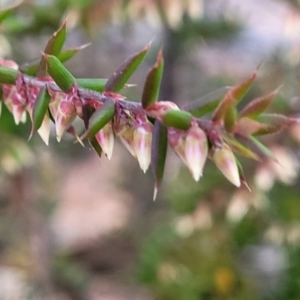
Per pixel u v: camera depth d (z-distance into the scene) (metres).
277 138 0.37
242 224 0.44
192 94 0.64
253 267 0.49
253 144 0.17
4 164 0.40
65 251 0.71
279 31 0.61
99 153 0.17
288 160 0.37
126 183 0.85
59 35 0.18
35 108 0.17
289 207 0.42
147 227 0.69
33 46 0.49
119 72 0.17
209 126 0.16
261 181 0.38
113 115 0.17
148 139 0.17
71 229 0.84
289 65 0.46
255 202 0.39
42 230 0.56
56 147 0.61
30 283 0.55
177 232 0.46
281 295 0.45
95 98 0.17
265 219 0.43
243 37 0.62
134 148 0.17
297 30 0.41
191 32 0.56
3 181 0.50
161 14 0.40
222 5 0.58
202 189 0.44
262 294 0.46
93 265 0.77
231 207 0.40
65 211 0.87
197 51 0.62
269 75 0.47
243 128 0.17
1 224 0.56
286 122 0.17
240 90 0.16
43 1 0.43
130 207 0.81
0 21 0.21
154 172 0.17
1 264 0.56
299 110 0.39
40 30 0.44
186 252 0.46
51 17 0.43
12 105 0.18
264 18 0.63
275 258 0.49
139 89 0.55
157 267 0.47
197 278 0.45
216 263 0.46
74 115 0.17
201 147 0.16
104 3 0.41
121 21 0.43
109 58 0.66
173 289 0.45
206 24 0.56
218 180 0.43
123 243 0.80
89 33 0.43
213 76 0.62
